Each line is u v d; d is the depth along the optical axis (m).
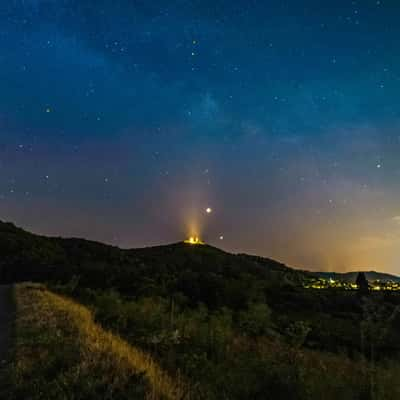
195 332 9.66
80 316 12.79
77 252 75.25
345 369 6.50
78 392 5.06
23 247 64.00
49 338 8.30
